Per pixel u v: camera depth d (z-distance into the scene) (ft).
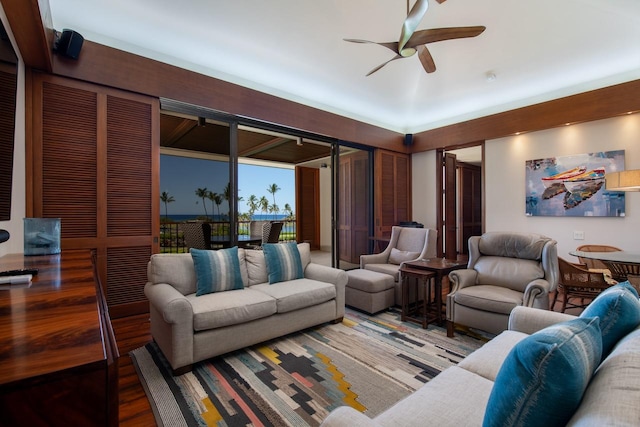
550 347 2.15
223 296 8.05
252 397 5.91
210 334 7.10
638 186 9.11
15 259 5.76
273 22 9.41
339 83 13.70
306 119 14.75
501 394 2.44
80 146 9.33
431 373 6.80
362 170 18.93
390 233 18.57
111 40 10.00
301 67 12.20
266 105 13.30
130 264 10.19
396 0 8.54
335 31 9.91
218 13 8.95
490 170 16.20
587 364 2.27
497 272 9.43
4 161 5.94
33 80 8.63
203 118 12.19
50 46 8.02
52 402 1.69
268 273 9.82
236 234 12.73
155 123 10.57
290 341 8.52
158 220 10.68
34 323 2.35
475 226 25.34
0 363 1.72
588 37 10.08
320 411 5.51
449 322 8.87
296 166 28.25
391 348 8.08
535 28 9.68
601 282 9.32
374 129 17.83
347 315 10.77
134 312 10.27
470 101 15.70
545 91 14.29
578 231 13.33
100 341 2.06
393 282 11.50
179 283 8.23
